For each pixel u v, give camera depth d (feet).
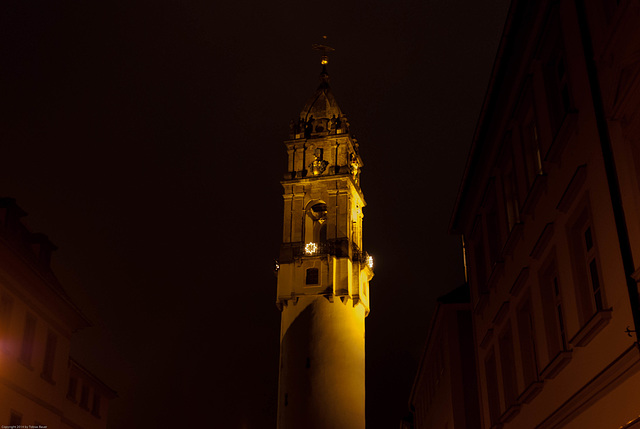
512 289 70.38
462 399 104.01
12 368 116.06
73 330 142.82
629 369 43.60
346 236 250.37
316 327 241.55
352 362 240.32
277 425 237.45
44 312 129.39
